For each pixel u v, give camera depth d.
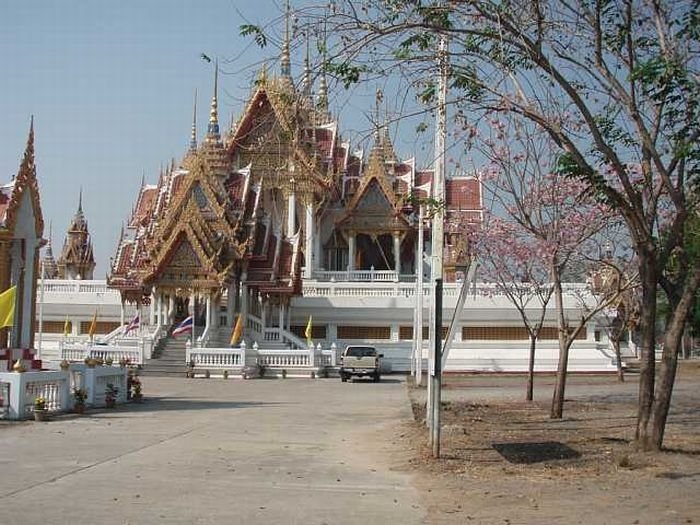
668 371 15.99
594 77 16.23
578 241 26.06
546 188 25.80
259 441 17.48
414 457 15.46
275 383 41.94
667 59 14.76
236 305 53.66
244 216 53.94
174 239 49.75
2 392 20.70
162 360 47.31
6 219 24.09
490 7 14.58
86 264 86.50
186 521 9.58
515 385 42.19
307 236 65.81
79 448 15.63
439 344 15.49
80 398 22.95
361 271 67.19
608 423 22.59
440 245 17.33
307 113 18.80
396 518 10.03
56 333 61.28
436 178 18.50
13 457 14.32
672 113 15.77
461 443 17.69
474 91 15.84
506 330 56.28
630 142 17.41
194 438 17.67
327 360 50.56
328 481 12.66
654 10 15.90
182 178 59.53
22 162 24.97
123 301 55.06
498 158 29.88
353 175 74.62
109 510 10.07
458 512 10.45
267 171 59.31
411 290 58.31
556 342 55.56
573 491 11.99
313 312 58.72
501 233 32.16
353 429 20.36
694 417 24.53
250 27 13.65
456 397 33.09
